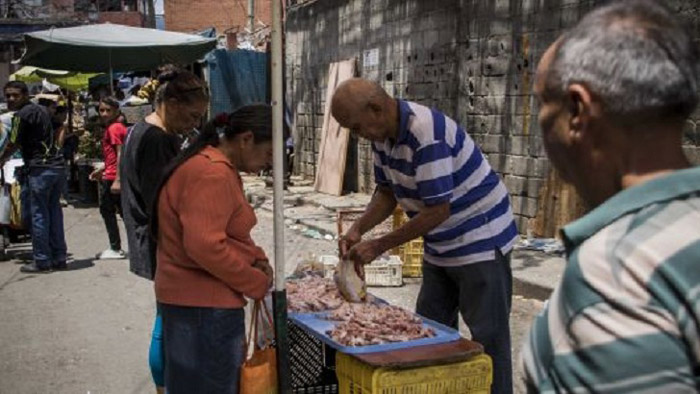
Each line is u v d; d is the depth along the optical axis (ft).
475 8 28.14
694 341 3.54
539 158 25.29
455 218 10.89
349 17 39.40
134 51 33.35
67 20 99.45
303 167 46.55
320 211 34.78
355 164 39.29
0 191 26.68
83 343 17.71
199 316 9.55
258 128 9.65
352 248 11.10
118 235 27.20
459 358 9.14
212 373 9.61
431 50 31.73
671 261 3.61
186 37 33.71
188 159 9.49
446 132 10.44
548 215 25.04
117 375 15.72
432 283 11.78
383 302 11.52
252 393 9.76
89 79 58.13
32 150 24.62
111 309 20.44
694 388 3.56
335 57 41.47
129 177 12.97
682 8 19.60
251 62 51.93
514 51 26.12
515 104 26.27
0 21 96.84
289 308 10.97
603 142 4.02
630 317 3.59
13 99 25.13
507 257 11.24
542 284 20.21
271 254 26.61
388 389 8.84
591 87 3.93
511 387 11.32
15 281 23.79
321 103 43.42
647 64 3.80
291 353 11.27
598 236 3.87
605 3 4.17
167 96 12.77
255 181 46.34
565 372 3.79
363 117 10.21
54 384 15.31
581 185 4.25
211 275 9.57
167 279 9.71
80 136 47.70
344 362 9.52
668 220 3.73
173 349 9.79
